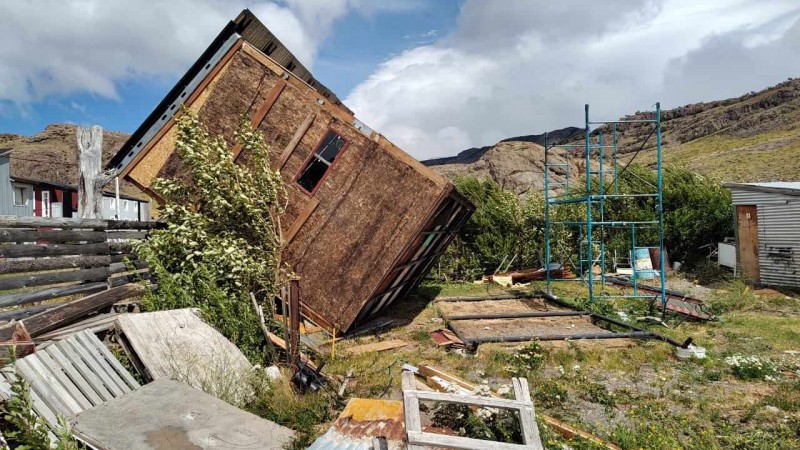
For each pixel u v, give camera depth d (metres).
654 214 19.77
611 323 11.23
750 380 7.62
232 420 4.88
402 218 9.80
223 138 10.20
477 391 6.17
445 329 10.77
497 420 5.16
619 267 19.56
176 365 5.96
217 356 6.49
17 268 6.17
